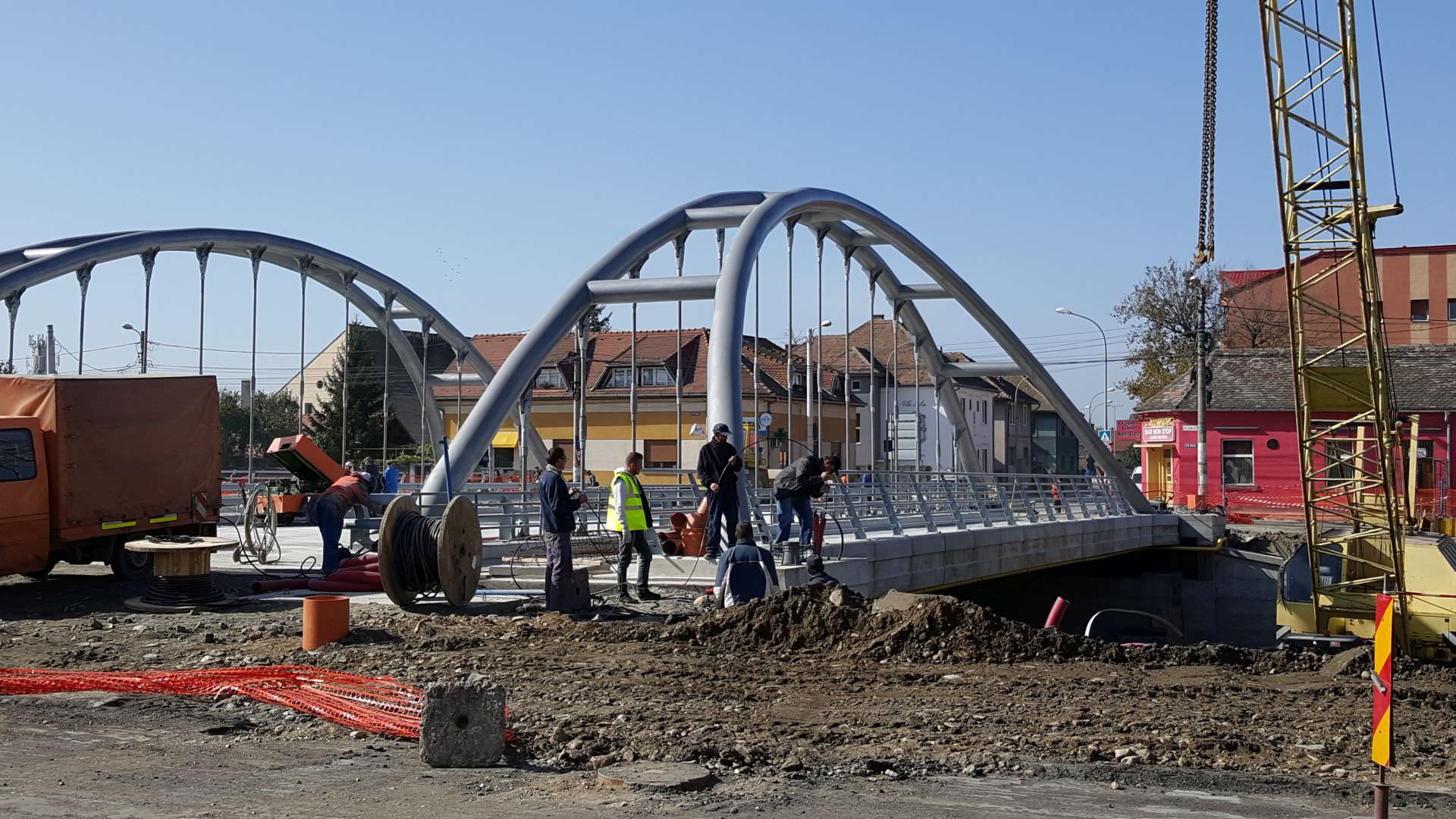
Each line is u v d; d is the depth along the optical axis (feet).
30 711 31.55
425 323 151.84
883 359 270.67
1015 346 140.67
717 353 81.97
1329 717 35.68
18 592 60.03
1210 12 85.61
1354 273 210.79
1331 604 71.00
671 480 208.03
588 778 25.08
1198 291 230.07
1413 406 159.53
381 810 22.04
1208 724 32.55
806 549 65.05
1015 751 28.63
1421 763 29.53
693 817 21.99
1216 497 168.96
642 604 53.98
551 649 41.88
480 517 74.08
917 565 83.92
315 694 33.06
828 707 33.96
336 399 248.11
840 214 112.98
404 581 51.19
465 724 26.11
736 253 88.58
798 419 219.00
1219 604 140.36
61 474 58.95
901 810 22.94
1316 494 73.05
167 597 52.11
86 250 113.19
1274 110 70.28
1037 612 144.97
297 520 109.91
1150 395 251.80
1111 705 35.22
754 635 44.52
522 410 91.61
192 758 26.37
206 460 67.51
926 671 40.27
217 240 124.16
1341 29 68.33
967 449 153.28
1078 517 127.03
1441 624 66.80
